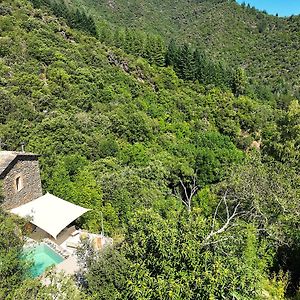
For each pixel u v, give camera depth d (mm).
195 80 68062
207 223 10203
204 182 37375
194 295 7988
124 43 73312
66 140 32906
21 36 52750
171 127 47938
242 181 19141
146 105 51219
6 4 61062
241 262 9734
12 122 32469
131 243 9570
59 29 63312
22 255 12375
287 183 19062
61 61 49844
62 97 42219
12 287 9258
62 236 18922
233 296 8328
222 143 44906
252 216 16656
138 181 27141
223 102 58812
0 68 42562
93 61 57625
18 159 18797
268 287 12258
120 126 40562
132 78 57969
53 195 21141
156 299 8117
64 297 8547
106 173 27047
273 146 29938
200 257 8477
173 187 35844
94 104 44438
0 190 16953
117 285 9547
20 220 14820
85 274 10844
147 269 8578
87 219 20703
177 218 9789
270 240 14734
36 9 66188
